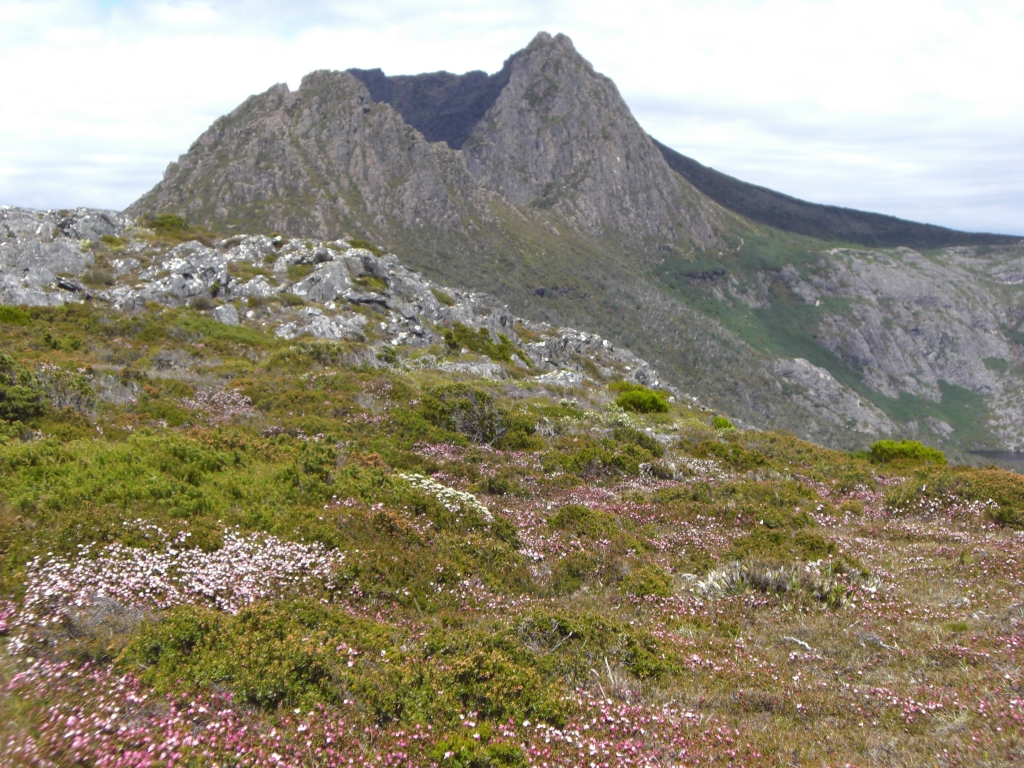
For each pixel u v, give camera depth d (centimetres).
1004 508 1598
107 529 930
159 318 4009
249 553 952
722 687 722
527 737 579
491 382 3775
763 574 1079
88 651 646
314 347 3569
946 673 754
